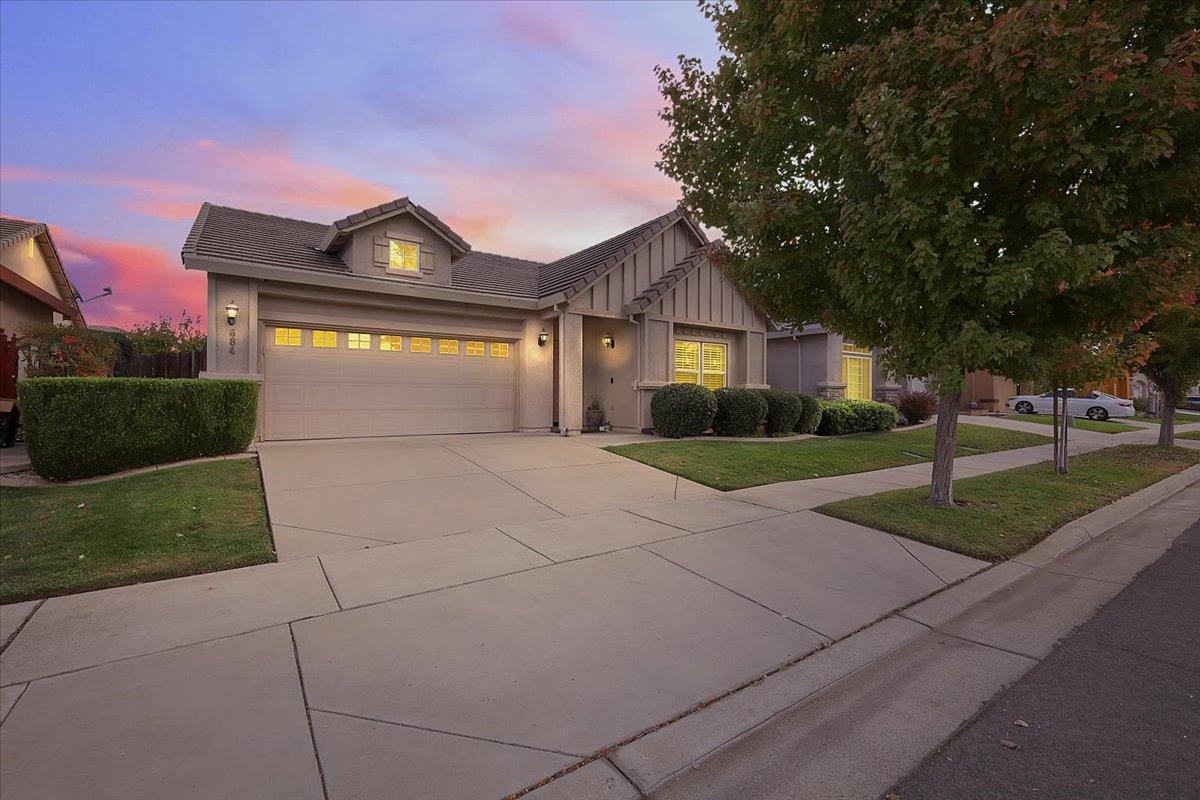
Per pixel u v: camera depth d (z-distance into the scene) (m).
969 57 4.65
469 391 13.01
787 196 6.23
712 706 3.08
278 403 10.86
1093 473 10.52
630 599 4.35
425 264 12.23
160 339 24.77
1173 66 4.29
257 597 4.18
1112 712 3.10
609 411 14.87
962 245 5.13
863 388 21.33
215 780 2.37
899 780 2.55
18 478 7.76
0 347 11.98
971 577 5.22
